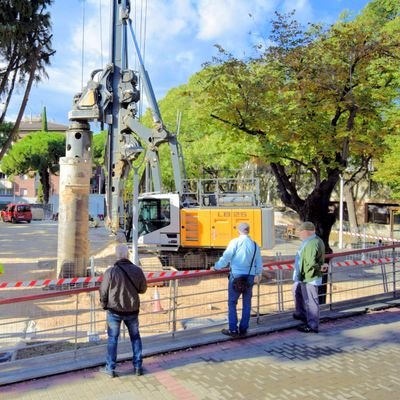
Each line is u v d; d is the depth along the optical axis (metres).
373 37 10.81
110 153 14.96
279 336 7.04
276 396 4.96
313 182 32.75
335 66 10.16
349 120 10.05
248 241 6.85
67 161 12.96
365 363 5.91
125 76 14.73
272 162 10.79
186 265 14.98
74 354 5.98
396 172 19.25
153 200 15.08
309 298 7.21
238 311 9.14
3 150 27.28
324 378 5.45
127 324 5.59
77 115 13.48
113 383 5.34
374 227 29.30
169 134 15.05
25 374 5.47
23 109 26.72
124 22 14.81
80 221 12.84
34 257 18.66
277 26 11.50
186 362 5.98
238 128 11.16
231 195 15.23
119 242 14.47
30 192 75.62
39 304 10.21
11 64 25.08
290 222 36.28
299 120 10.43
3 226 36.84
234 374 5.57
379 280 12.88
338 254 8.26
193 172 27.33
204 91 11.43
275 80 10.86
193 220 14.73
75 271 12.72
